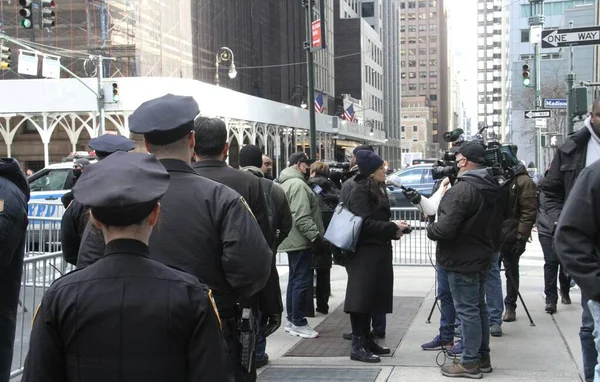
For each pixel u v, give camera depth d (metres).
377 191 5.77
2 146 34.91
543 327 7.20
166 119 2.98
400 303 8.66
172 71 35.09
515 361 5.88
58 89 26.36
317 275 8.24
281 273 11.19
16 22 32.38
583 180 3.34
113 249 2.10
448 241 5.27
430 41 179.00
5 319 3.88
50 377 2.05
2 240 3.63
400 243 12.87
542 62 57.28
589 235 3.33
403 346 6.52
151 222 2.18
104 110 26.02
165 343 2.03
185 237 2.90
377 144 72.81
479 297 5.47
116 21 32.31
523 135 54.19
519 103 57.84
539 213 7.96
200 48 38.66
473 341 5.32
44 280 6.11
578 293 9.25
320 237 6.91
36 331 2.06
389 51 98.25
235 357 3.12
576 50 56.66
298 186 7.00
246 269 2.92
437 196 6.45
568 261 3.34
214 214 2.96
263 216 4.28
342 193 5.95
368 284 5.80
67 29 32.22
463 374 5.35
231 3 43.69
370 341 6.19
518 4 71.75
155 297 2.04
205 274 2.92
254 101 32.28
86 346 2.01
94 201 2.04
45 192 14.18
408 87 180.38
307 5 15.01
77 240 4.66
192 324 2.07
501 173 6.33
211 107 27.22
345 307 5.88
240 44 45.22
